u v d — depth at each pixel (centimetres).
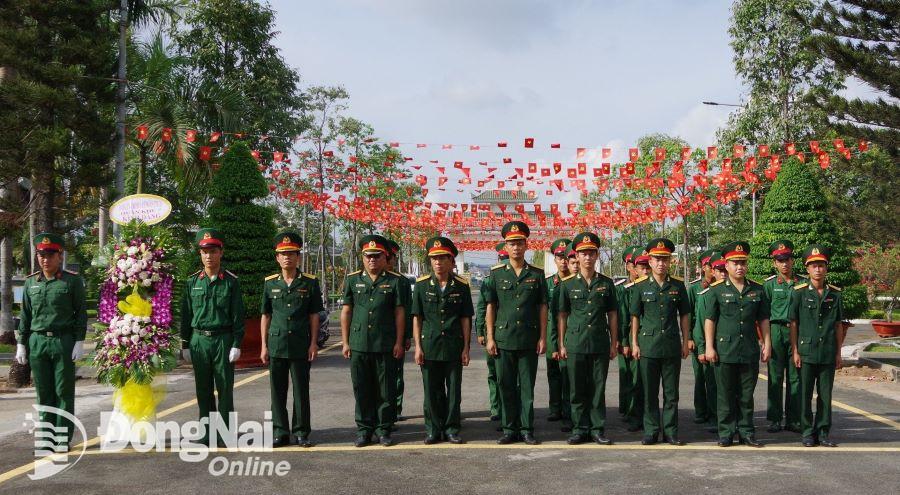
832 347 667
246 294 1313
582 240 692
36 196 1186
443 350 681
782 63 3045
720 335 674
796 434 725
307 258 3588
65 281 664
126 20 1389
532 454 636
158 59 1656
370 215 2562
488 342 695
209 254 669
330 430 742
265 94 2831
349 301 700
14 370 1095
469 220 3084
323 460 613
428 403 688
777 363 744
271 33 3031
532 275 689
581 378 682
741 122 3117
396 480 548
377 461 609
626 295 800
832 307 673
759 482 540
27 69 1100
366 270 700
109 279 710
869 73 1467
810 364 670
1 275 1731
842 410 849
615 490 520
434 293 687
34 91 1073
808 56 2848
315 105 2931
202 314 669
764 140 3044
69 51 1141
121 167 1360
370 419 689
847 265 1330
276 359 674
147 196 736
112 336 682
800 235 1310
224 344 670
